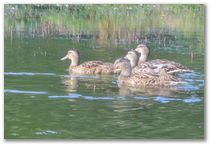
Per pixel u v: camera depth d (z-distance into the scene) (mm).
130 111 15297
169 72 21219
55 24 36219
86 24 37062
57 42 29500
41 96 16828
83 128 13805
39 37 31188
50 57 24469
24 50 26125
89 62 21875
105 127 13891
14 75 19875
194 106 15898
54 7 39656
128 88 18484
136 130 13719
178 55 25859
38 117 14656
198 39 31406
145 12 41844
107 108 15562
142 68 21750
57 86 18391
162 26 37062
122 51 27047
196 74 21094
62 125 14031
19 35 31594
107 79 20328
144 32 34062
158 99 16734
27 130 13703
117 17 40031
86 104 16000
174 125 14070
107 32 33906
